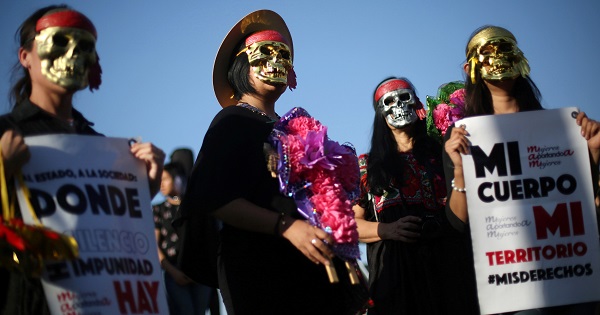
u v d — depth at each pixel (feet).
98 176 17.43
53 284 16.62
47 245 16.21
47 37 17.69
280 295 20.04
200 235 20.72
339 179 20.92
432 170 25.82
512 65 21.13
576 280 19.94
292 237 19.48
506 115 20.34
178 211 20.34
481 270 19.92
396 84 26.78
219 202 19.71
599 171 21.03
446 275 24.89
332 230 20.01
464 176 20.16
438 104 27.04
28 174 16.85
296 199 20.27
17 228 16.08
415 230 24.88
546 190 20.15
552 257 19.99
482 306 19.84
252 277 20.07
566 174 20.21
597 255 20.03
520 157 20.24
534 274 19.93
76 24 17.84
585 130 20.26
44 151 17.06
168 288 29.40
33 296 16.88
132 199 17.74
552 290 19.90
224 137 20.35
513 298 19.86
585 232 20.07
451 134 20.54
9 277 17.02
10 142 16.53
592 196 20.16
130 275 17.31
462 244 25.12
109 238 17.22
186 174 29.73
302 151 20.33
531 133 20.31
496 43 21.09
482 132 20.30
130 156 17.95
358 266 21.35
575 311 20.27
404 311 24.80
